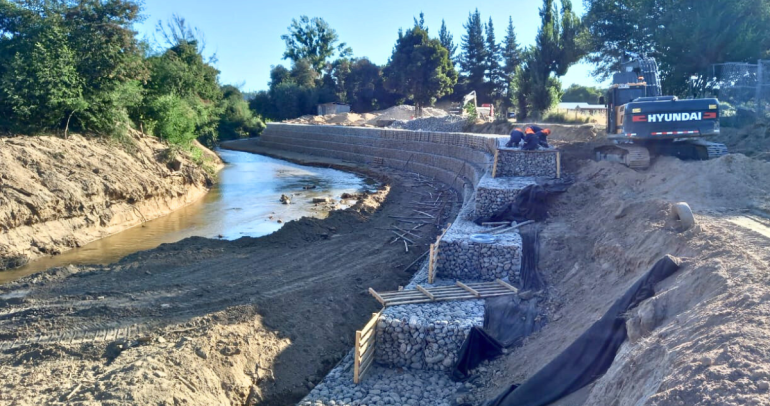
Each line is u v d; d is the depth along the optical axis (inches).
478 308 532.4
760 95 1030.4
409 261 756.6
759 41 1149.7
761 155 768.3
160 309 551.8
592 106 3080.7
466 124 2006.6
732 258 386.3
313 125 2581.2
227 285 630.5
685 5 1219.2
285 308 563.2
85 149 1073.5
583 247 615.8
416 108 2743.6
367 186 1542.8
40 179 891.4
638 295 404.5
